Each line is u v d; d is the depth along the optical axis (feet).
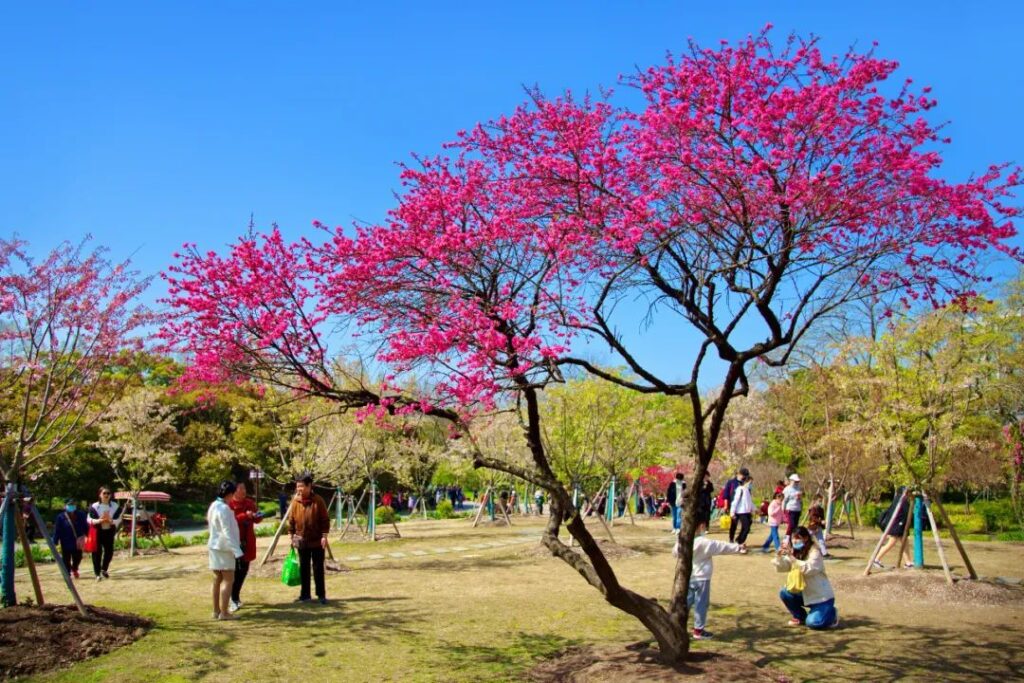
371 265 23.89
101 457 104.73
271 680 22.39
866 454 55.98
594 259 24.17
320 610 33.09
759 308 21.90
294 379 27.48
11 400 36.40
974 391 42.45
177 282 24.54
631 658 23.27
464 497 183.62
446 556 55.67
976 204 20.94
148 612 32.63
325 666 23.90
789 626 29.73
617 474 72.64
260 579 42.98
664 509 105.70
